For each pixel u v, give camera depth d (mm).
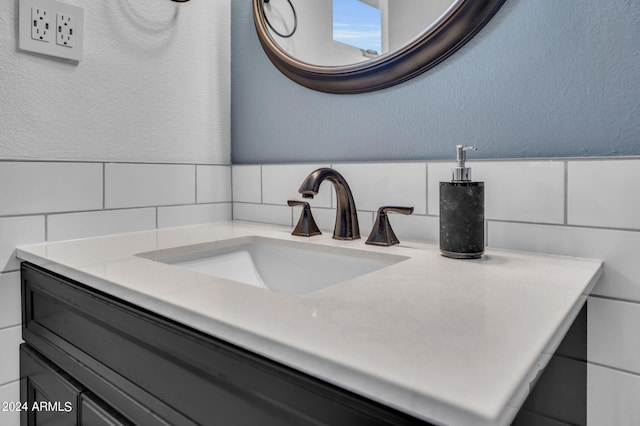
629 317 632
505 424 257
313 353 330
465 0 749
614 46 646
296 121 1071
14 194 828
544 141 715
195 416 451
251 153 1186
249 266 939
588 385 670
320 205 1019
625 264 634
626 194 630
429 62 821
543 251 708
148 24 1029
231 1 1217
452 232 667
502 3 740
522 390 286
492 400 258
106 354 591
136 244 848
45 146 869
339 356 320
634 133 636
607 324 650
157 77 1053
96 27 936
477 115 784
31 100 848
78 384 663
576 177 671
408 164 860
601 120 662
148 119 1036
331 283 808
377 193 911
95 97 941
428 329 375
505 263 639
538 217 710
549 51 703
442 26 782
